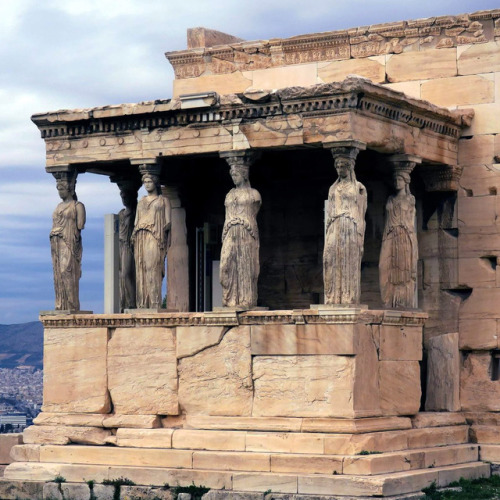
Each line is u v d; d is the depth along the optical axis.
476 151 23.83
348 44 25.03
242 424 21.44
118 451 22.06
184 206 25.56
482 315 23.59
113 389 22.69
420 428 22.33
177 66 26.70
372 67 24.81
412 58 24.48
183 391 22.08
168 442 21.84
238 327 21.67
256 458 20.84
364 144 21.33
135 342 22.55
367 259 24.34
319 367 20.95
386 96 21.52
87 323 22.95
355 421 20.64
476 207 23.77
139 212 22.89
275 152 23.92
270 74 25.69
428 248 24.14
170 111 22.50
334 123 21.12
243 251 21.81
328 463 20.31
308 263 24.78
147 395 22.38
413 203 22.78
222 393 21.75
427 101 22.70
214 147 22.25
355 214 21.11
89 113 23.12
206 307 25.56
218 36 27.20
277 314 21.28
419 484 20.58
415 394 22.44
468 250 23.78
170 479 21.22
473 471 22.28
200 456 21.33
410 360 22.33
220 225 25.55
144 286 22.73
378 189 24.27
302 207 24.89
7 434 24.98
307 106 21.33
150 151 22.81
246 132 21.94
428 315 23.08
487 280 23.59
